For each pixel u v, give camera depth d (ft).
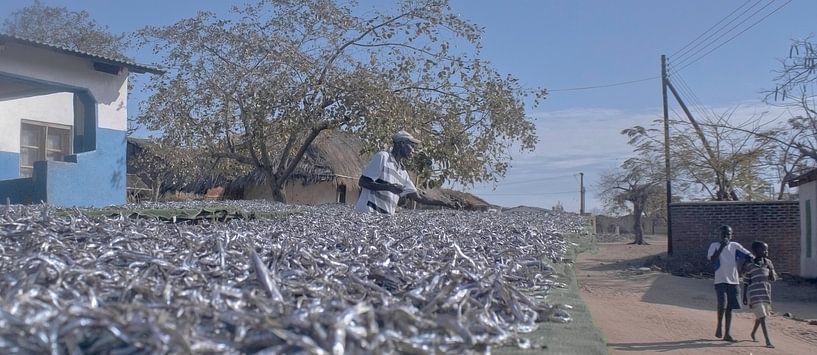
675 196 83.97
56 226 12.53
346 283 8.66
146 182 76.59
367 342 5.71
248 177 79.15
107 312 5.71
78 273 7.66
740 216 67.82
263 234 14.32
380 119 51.57
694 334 36.50
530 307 8.94
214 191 80.48
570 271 14.38
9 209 17.30
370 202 25.31
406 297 8.16
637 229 120.16
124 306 5.88
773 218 66.64
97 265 8.65
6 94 43.78
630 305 46.60
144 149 68.69
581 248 21.68
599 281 60.44
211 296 7.15
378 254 11.51
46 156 50.08
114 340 5.63
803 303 49.57
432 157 52.31
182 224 17.61
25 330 5.41
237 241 11.85
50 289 7.03
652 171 85.30
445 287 8.43
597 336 8.21
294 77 54.39
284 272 9.21
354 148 83.51
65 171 38.81
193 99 55.21
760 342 35.06
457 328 6.57
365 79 53.06
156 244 11.29
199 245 10.92
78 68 40.29
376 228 16.96
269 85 53.83
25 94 43.06
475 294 8.64
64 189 38.70
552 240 18.45
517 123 54.65
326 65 54.13
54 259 8.52
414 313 6.86
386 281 9.41
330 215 22.68
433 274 9.41
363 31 54.39
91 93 40.81
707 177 80.69
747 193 80.33
